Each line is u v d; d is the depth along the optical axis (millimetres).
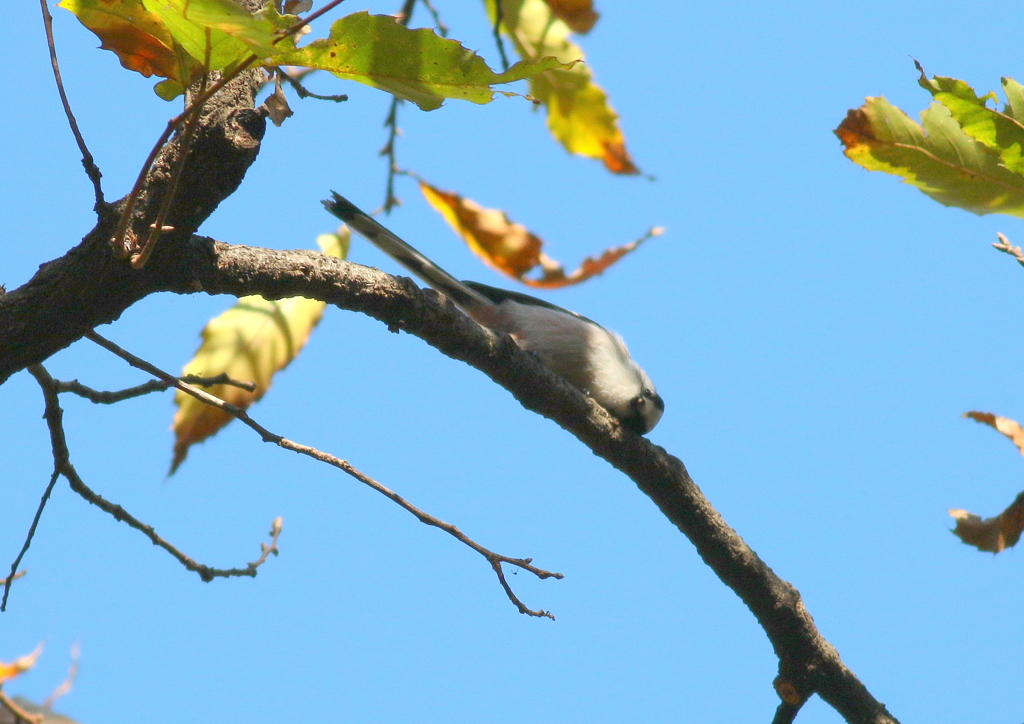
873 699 9031
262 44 3914
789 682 8984
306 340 8109
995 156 5273
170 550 7840
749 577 8867
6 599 6965
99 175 5586
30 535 7004
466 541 6664
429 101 4402
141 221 5707
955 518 6191
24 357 6035
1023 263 5660
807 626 8898
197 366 7930
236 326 8055
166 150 5637
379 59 4195
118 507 7652
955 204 5465
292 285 6734
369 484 6684
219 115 5555
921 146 5289
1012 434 5945
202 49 4070
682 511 8867
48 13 5090
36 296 5848
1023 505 6035
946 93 4938
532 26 8977
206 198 5664
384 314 7422
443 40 4105
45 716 7309
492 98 4363
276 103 5613
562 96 9250
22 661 7074
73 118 5434
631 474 8906
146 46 4980
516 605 6582
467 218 8914
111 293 5965
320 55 4168
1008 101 4906
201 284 6250
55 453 7043
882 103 5312
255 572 8086
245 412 6660
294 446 6633
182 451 7812
